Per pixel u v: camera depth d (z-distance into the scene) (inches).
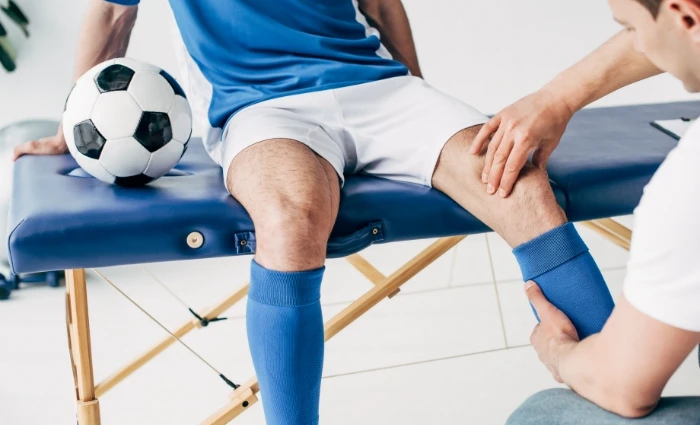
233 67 55.9
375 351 77.0
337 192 47.7
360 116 53.9
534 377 70.1
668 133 65.0
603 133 65.9
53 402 68.9
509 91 111.0
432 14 105.9
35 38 97.4
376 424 62.8
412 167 51.6
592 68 46.3
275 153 46.3
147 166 50.3
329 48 55.9
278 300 39.8
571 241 40.8
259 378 41.4
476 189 47.0
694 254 25.1
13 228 43.5
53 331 83.9
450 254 103.9
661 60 28.2
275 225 41.1
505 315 84.4
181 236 45.4
